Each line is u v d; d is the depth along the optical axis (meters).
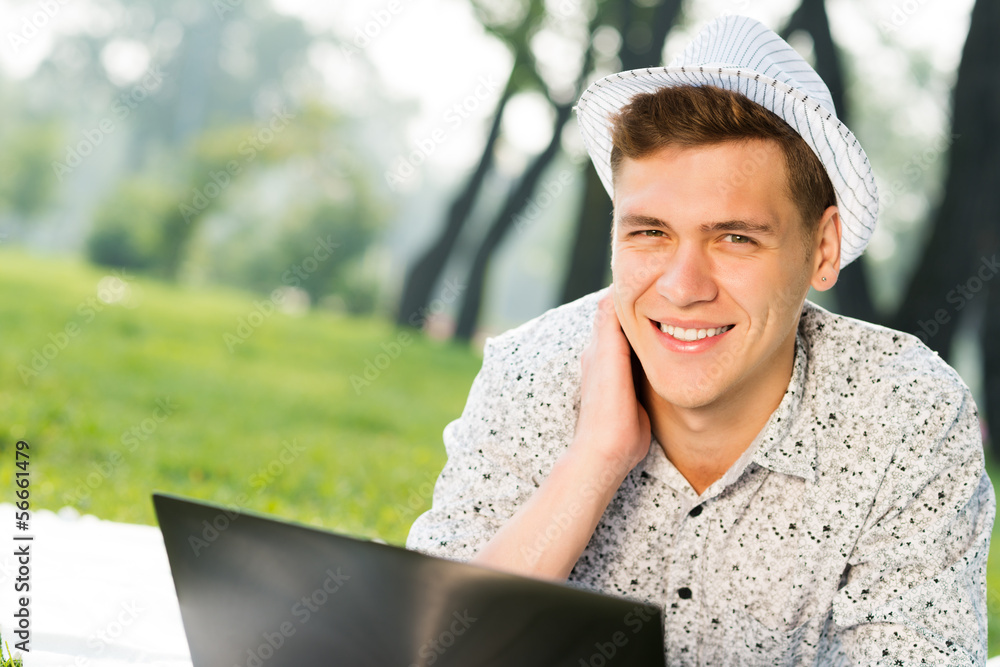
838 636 1.54
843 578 1.54
